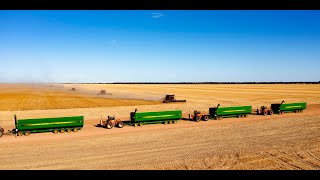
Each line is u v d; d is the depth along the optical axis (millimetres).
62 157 24000
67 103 71500
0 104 68000
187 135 32625
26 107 61906
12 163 22438
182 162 23094
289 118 45906
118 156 24422
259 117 46594
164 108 61656
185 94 115125
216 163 22938
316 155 25375
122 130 35219
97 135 32281
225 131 35062
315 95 105188
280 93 119562
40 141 29250
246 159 24031
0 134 31031
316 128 37438
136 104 70125
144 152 25672
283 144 28969
